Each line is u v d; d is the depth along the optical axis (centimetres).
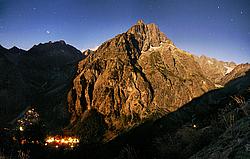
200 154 1509
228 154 1295
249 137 1317
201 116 5747
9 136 5503
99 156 8388
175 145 2966
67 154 7938
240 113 2030
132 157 3950
